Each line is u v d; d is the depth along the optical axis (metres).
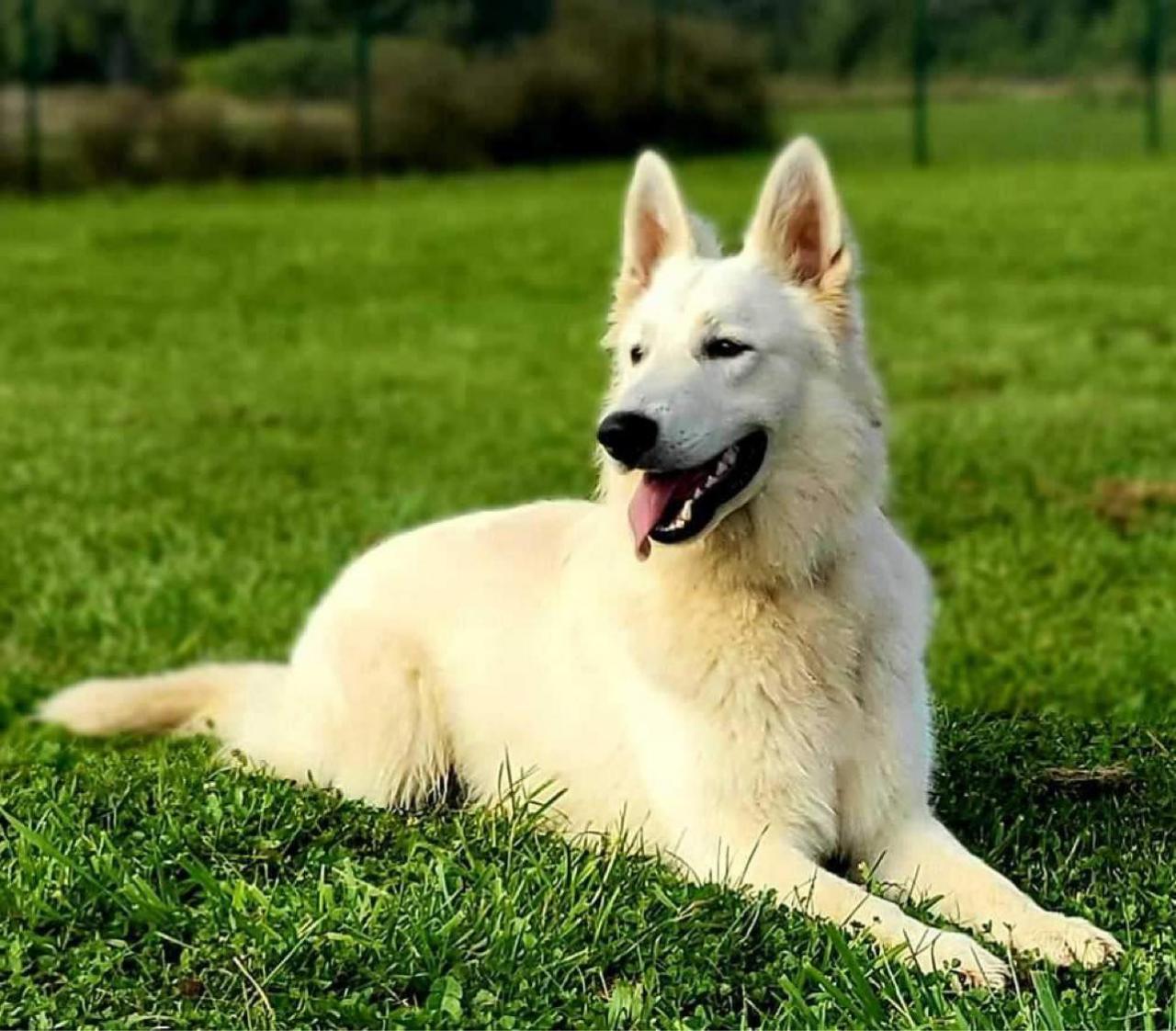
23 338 8.40
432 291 9.87
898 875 2.54
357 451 5.77
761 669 2.54
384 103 15.52
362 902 2.40
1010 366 7.22
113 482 5.23
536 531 2.86
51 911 2.40
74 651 3.80
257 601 4.00
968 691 3.43
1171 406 6.25
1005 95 17.61
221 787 2.70
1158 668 3.52
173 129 14.77
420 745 2.83
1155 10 15.41
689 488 2.54
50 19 15.94
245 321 8.98
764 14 17.98
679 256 2.70
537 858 2.52
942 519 4.61
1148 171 13.96
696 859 2.55
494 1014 2.25
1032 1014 2.21
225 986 2.30
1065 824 2.70
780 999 2.29
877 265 10.17
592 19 16.34
